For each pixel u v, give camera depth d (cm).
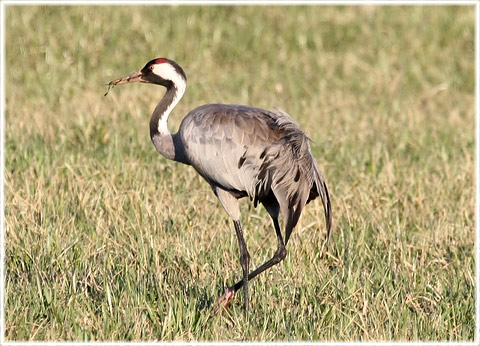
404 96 2172
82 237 1113
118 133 1622
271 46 2506
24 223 1129
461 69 2433
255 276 1022
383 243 1125
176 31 2512
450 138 1719
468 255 1108
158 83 1130
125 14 2567
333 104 2017
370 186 1355
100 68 2286
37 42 2356
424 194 1315
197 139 1021
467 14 2764
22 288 942
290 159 977
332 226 1088
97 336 866
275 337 880
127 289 946
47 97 1970
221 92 2089
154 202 1220
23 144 1519
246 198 1296
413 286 1003
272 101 2033
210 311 945
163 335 875
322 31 2617
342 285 983
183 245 1063
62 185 1284
